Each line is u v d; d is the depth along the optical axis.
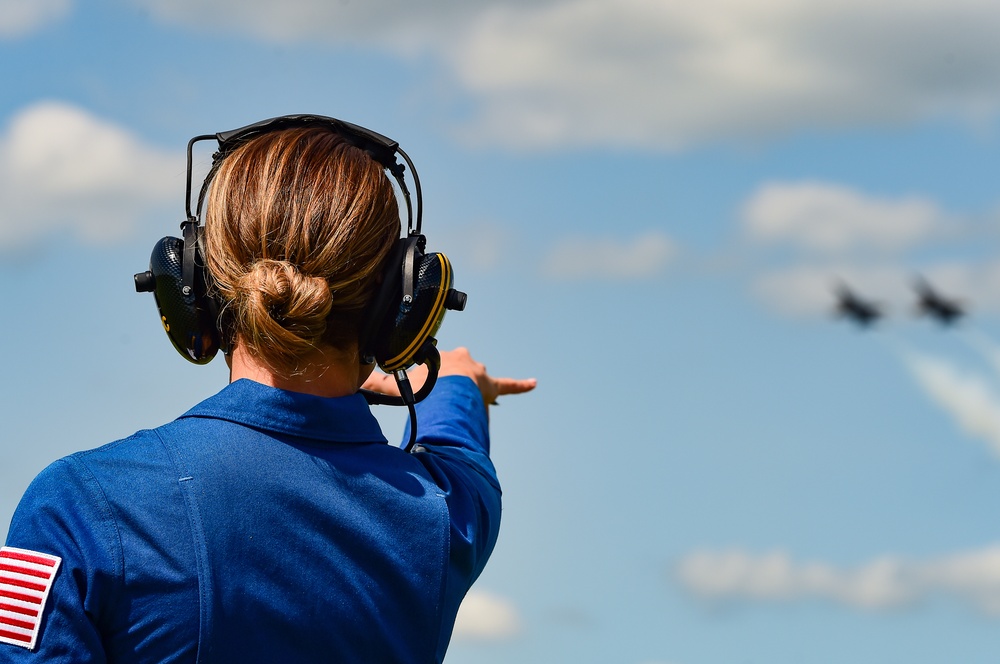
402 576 2.22
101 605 1.99
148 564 2.01
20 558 1.99
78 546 2.00
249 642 2.05
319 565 2.14
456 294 2.34
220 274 2.15
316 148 2.21
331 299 2.10
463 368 3.12
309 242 2.12
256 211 2.13
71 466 2.06
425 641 2.26
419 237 2.35
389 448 2.36
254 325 2.07
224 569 2.04
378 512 2.23
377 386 3.04
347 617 2.15
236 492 2.10
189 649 2.01
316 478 2.18
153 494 2.05
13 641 1.94
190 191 2.32
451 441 2.75
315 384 2.26
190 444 2.12
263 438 2.17
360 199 2.18
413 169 2.39
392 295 2.27
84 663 1.96
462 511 2.43
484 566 2.56
